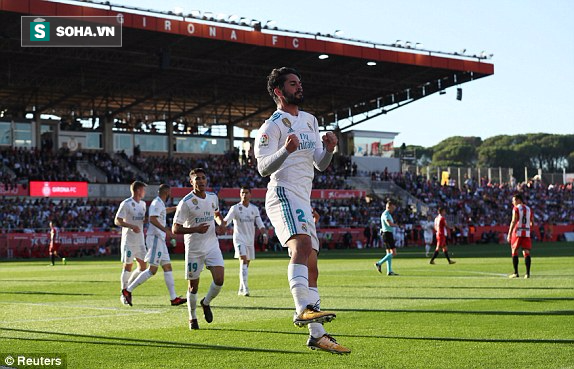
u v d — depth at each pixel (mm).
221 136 62969
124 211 12812
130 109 61375
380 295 12883
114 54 45156
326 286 15312
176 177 54188
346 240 49594
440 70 53562
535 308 10250
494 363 6223
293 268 5734
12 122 52625
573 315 9406
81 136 56094
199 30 42906
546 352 6727
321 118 66125
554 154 138875
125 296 11719
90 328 8938
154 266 11828
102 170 52531
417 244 54250
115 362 6512
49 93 55375
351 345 7293
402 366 6152
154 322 9586
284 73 6254
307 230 5980
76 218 43531
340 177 60812
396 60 50000
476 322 8867
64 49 42781
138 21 40969
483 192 68562
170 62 48688
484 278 17078
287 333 8281
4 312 10883
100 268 26297
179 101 60344
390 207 19219
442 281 16344
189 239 9148
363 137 67375
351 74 54562
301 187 6188
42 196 46156
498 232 56812
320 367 6180
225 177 55938
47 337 8109
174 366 6305
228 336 8109
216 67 49781
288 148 5781
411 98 58938
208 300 9062
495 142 151375
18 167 47375
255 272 21750
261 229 14062
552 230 60062
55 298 13438
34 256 40500
